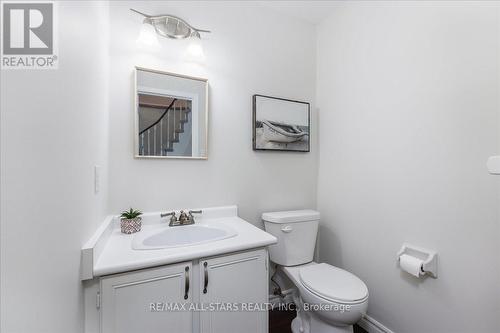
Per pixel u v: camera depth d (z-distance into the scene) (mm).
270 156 1878
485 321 1040
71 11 726
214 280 1095
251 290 1191
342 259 1836
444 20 1191
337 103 1888
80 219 808
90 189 942
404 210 1387
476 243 1071
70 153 708
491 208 1024
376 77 1566
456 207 1142
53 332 582
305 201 2035
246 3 1784
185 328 1031
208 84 1633
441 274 1201
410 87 1354
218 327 1107
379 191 1546
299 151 1977
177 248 1069
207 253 1050
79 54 800
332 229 1934
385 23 1506
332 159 1937
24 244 464
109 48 1359
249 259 1186
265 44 1857
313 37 2084
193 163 1590
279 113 1885
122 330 916
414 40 1332
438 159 1216
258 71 1827
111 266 882
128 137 1405
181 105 1540
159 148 1477
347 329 1316
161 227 1402
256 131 1784
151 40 1419
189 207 1576
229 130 1713
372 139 1596
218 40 1676
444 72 1189
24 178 469
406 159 1377
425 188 1276
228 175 1711
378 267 1548
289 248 1663
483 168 1048
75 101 756
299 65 2014
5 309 408
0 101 408
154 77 1466
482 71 1050
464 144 1112
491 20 1021
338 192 1877
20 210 454
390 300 1468
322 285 1330
